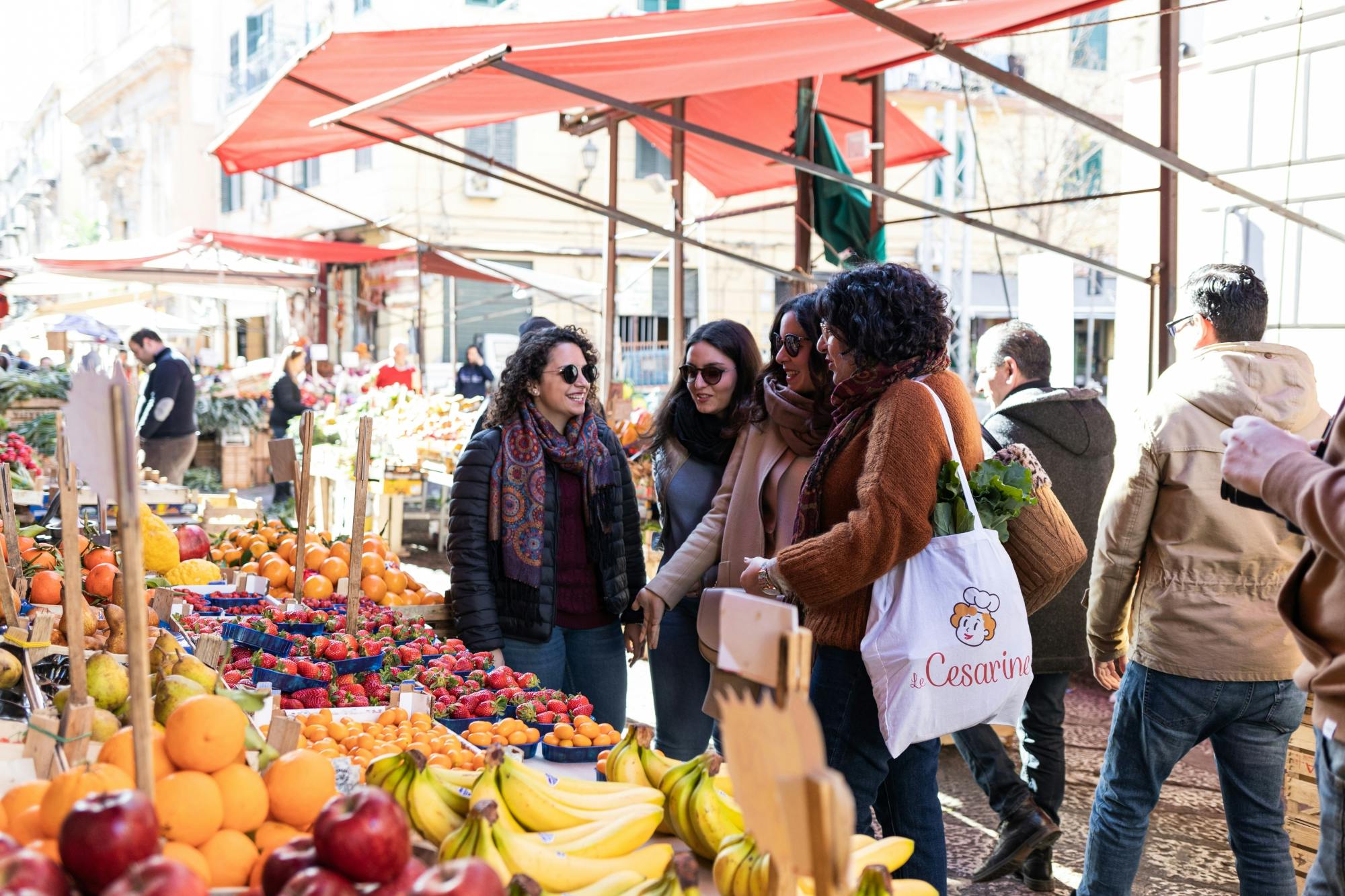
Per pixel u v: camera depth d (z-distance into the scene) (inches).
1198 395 109.8
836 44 207.3
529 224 828.0
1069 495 151.5
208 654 97.2
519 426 140.9
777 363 127.6
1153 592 112.6
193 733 61.8
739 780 46.1
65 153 1802.4
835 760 99.8
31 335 709.9
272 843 63.6
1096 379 748.0
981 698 94.0
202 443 637.9
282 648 118.0
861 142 304.7
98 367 67.2
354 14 835.4
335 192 887.7
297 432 417.7
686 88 245.8
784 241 825.5
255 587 151.1
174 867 44.8
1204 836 161.9
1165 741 111.6
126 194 1338.6
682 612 139.8
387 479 387.9
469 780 78.2
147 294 776.3
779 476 126.6
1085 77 812.0
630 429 279.3
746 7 184.9
